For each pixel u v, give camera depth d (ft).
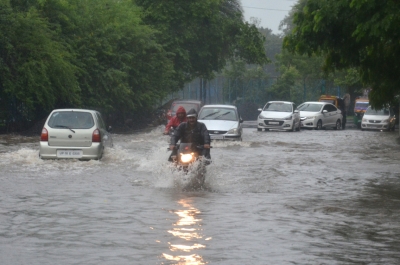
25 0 124.88
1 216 38.19
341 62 79.87
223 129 101.91
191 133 52.75
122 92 138.62
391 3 65.41
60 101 128.16
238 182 55.42
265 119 147.95
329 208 42.39
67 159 66.95
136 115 162.81
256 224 36.52
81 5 139.54
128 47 146.20
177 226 35.60
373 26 65.77
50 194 46.88
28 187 50.29
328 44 75.61
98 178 56.08
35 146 90.63
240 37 198.70
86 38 134.72
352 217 39.37
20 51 116.88
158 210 40.68
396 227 36.35
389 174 63.77
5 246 30.55
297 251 30.14
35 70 115.44
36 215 38.63
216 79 260.42
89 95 136.05
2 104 120.88
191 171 51.03
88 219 37.45
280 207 42.60
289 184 54.95
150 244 31.14
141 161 68.90
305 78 277.23
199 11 178.91
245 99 258.78
